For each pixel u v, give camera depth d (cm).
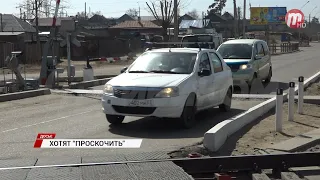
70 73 1892
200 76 967
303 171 624
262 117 1030
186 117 905
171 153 702
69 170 580
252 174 603
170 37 4275
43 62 1770
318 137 804
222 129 774
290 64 3122
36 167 595
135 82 887
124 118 1019
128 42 5300
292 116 984
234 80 1527
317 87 1628
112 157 669
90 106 1264
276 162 634
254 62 1595
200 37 2188
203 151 717
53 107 1255
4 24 5050
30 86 1678
